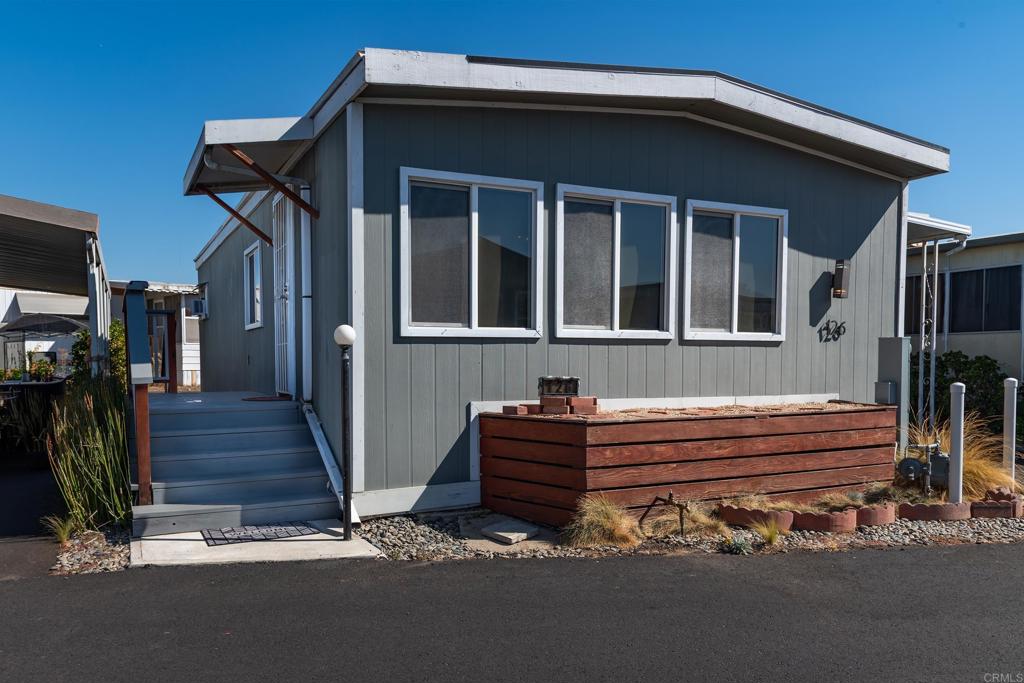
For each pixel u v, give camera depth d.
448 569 4.42
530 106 6.02
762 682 2.99
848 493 6.20
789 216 7.37
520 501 5.52
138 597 3.85
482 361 5.89
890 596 4.03
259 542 4.84
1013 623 3.65
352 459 5.39
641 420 5.29
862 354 7.92
